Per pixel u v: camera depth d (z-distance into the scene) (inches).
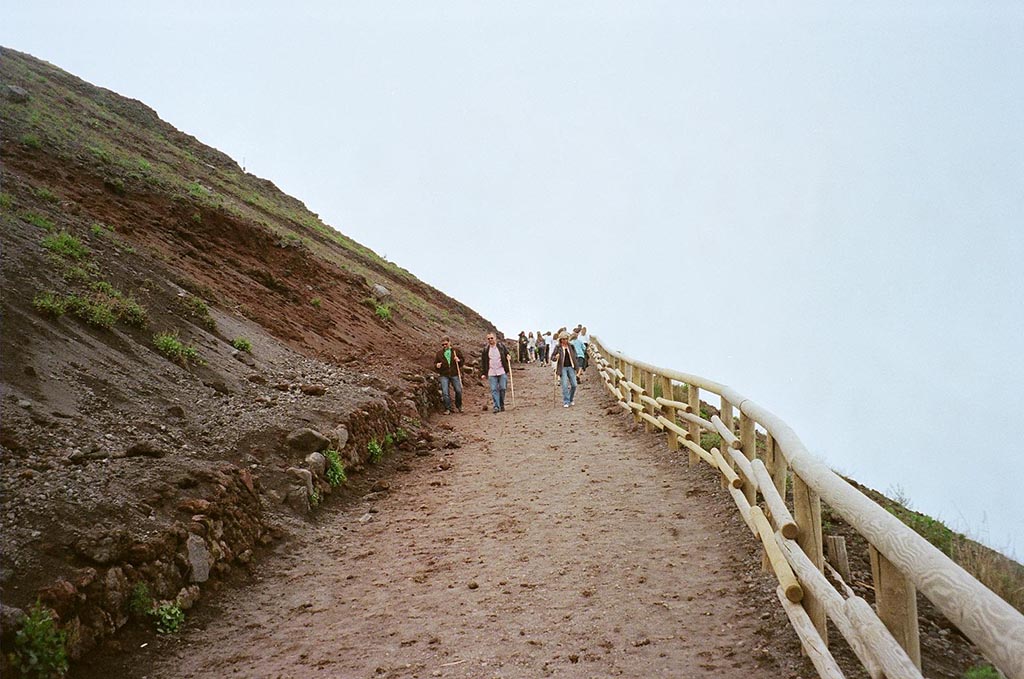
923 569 83.1
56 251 386.3
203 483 242.2
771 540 176.7
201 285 508.7
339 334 666.8
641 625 181.2
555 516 283.6
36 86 1030.4
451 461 409.1
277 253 765.3
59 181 571.5
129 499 210.8
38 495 193.3
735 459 239.5
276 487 285.4
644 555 232.5
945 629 181.5
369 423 404.8
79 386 267.7
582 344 896.9
